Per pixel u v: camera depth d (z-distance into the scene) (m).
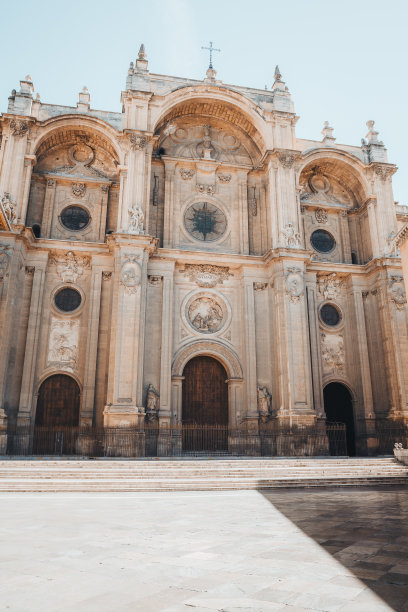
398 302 34.06
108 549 8.43
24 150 31.66
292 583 6.39
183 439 31.80
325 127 38.91
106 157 35.91
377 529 10.35
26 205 30.94
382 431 32.66
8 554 8.04
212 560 7.65
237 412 32.16
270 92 38.12
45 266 31.69
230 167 37.19
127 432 27.34
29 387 29.45
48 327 31.36
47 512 12.91
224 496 16.89
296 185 35.81
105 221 34.16
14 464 21.64
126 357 28.92
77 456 26.83
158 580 6.52
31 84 33.72
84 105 34.12
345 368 35.28
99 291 32.03
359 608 5.43
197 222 35.94
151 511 13.23
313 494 17.52
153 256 32.91
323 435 29.72
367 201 37.56
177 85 36.09
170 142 37.62
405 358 32.88
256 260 34.62
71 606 5.46
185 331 33.19
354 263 38.31
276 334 32.44
